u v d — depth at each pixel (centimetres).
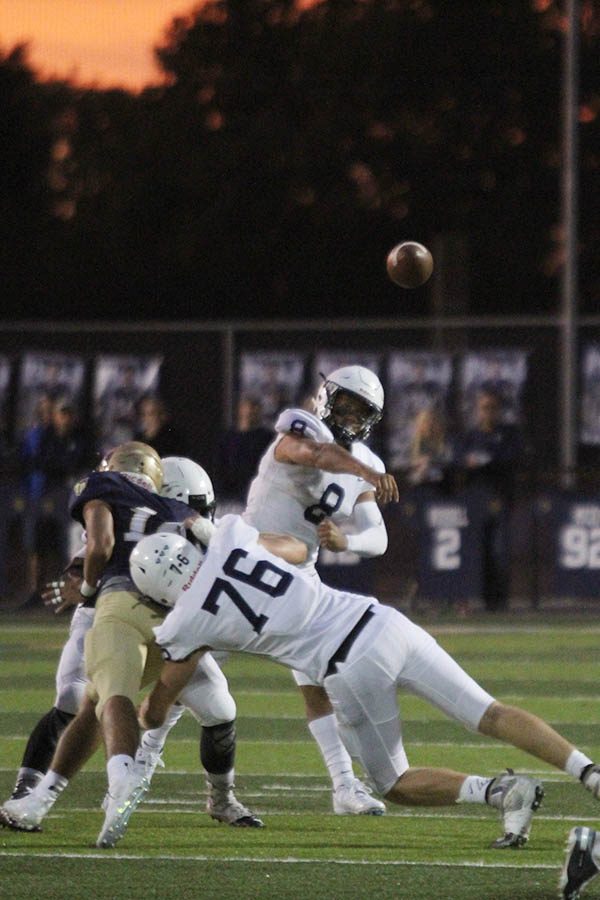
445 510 3881
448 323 4278
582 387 4225
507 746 2116
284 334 4444
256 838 1562
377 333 4491
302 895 1337
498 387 4022
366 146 8381
